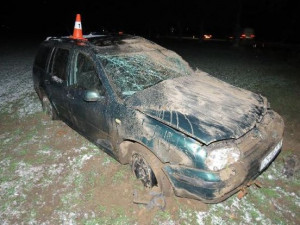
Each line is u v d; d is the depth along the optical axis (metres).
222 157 2.33
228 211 2.78
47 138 4.27
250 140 2.59
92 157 3.70
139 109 2.75
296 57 11.86
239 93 3.21
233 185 2.32
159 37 29.78
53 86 4.00
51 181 3.27
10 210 2.86
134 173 3.08
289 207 2.81
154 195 2.84
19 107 5.68
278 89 6.74
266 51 14.91
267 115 2.95
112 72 3.15
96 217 2.73
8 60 10.95
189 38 28.78
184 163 2.38
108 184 3.17
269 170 3.39
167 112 2.63
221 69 9.25
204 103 2.82
